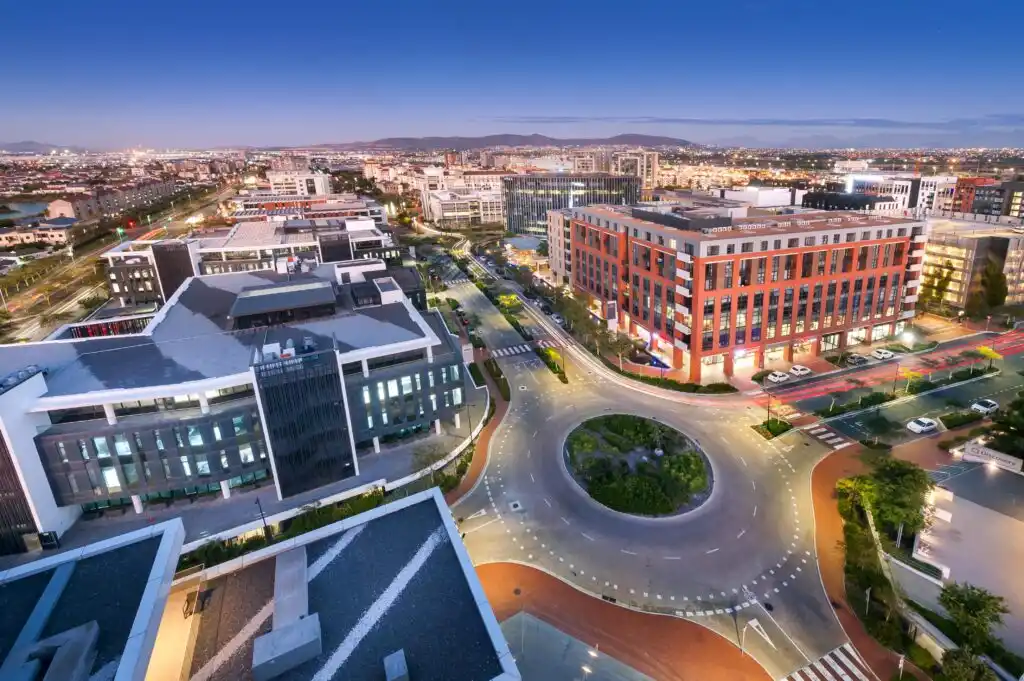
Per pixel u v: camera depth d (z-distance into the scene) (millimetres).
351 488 79812
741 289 107625
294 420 76562
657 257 119062
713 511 75188
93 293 186875
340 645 35844
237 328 95562
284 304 97688
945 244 143750
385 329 94750
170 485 74562
